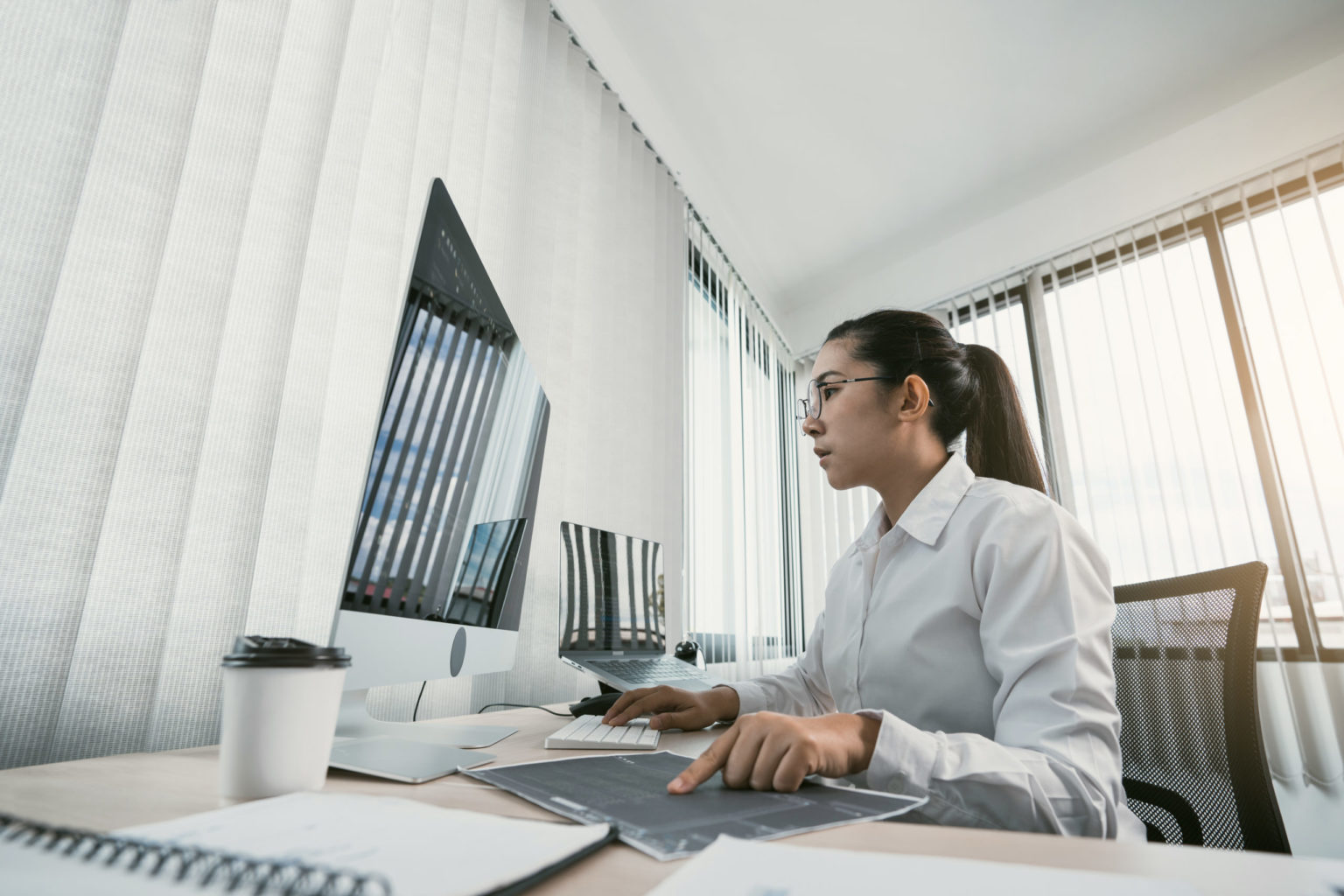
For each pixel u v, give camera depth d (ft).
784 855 0.97
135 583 2.61
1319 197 8.01
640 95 8.18
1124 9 7.32
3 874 0.78
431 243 2.54
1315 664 7.06
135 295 2.72
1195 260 8.77
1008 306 10.29
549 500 5.28
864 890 0.83
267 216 3.29
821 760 1.60
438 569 2.62
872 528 3.51
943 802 1.73
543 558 5.12
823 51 7.84
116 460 2.59
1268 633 7.34
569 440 5.73
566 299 5.89
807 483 12.12
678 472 7.67
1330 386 7.59
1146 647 3.67
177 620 2.71
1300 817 6.72
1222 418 8.14
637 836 1.12
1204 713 3.30
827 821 1.26
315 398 3.39
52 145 2.54
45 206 2.50
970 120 8.80
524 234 5.41
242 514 2.99
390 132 4.15
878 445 3.44
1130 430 8.75
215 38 3.16
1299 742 6.87
